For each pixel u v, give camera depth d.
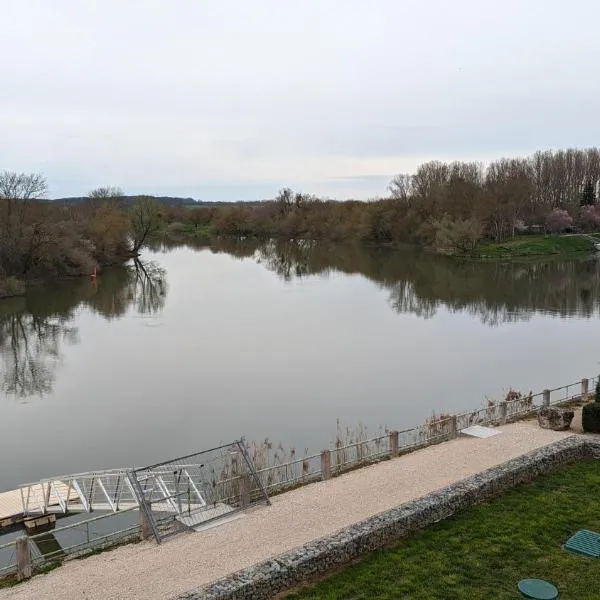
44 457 30.25
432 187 135.50
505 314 63.47
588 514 16.72
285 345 51.03
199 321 61.31
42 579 15.93
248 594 13.27
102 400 38.22
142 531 18.33
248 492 20.14
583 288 79.62
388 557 14.93
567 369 42.84
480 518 16.70
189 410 36.12
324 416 34.62
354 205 157.38
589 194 144.88
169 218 190.75
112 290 81.25
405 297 74.50
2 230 79.62
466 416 30.61
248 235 175.62
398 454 24.73
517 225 130.88
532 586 13.27
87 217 117.00
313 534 17.28
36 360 47.75
